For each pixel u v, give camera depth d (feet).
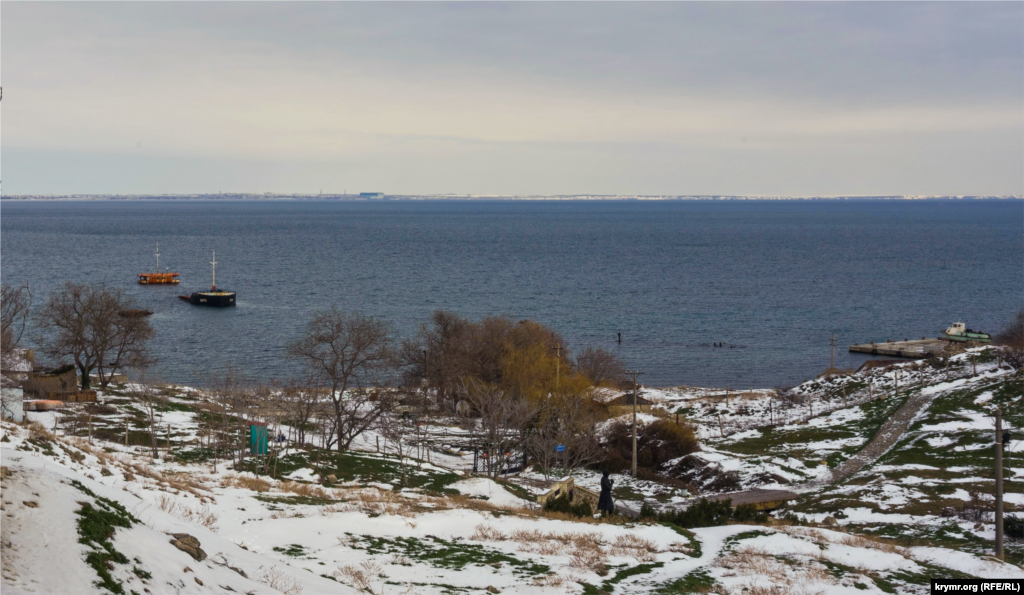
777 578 71.61
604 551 78.48
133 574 35.65
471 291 583.58
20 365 208.33
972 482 155.53
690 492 175.22
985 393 238.48
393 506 94.22
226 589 40.01
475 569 65.77
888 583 73.92
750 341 422.00
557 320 472.85
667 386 330.95
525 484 170.81
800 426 238.27
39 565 32.71
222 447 155.74
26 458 53.93
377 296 551.59
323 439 183.42
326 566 60.85
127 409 196.13
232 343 380.58
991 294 585.22
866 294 588.09
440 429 236.43
